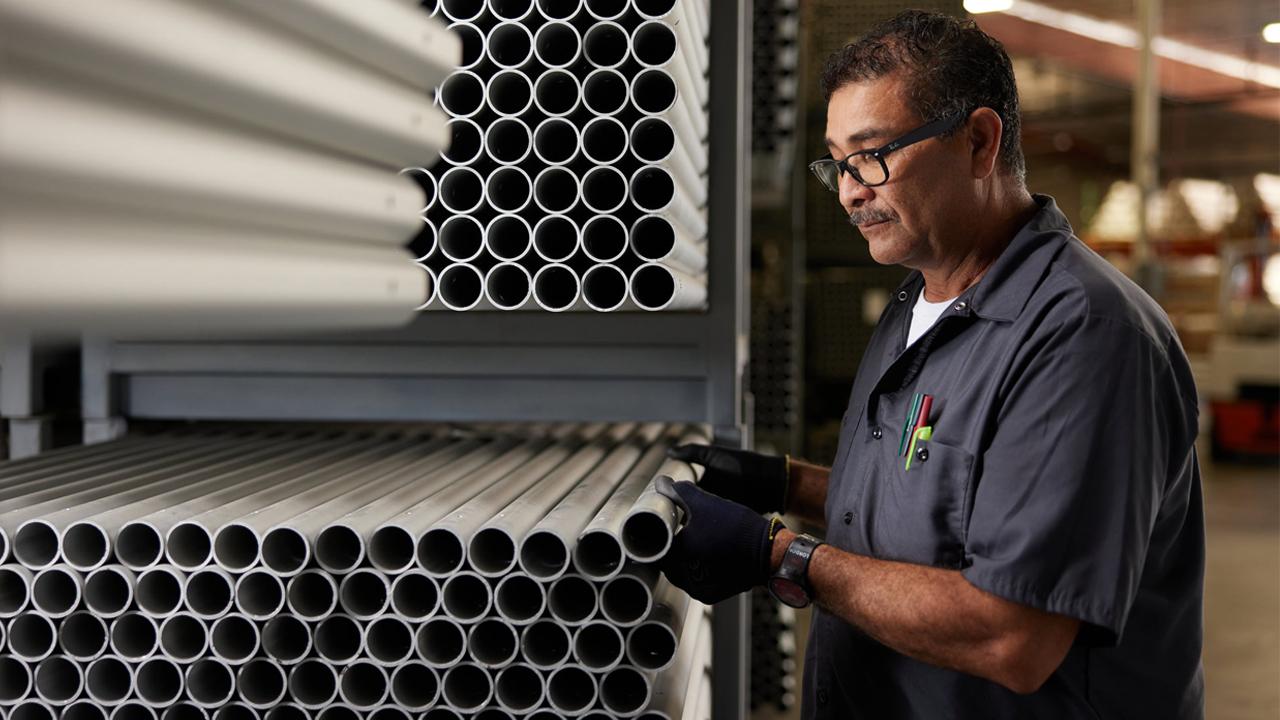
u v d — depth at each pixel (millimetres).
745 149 2516
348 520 1163
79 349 2145
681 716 1177
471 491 1441
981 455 1266
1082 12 12555
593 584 1097
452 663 1136
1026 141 17859
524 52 1375
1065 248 1305
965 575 1168
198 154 447
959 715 1310
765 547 1217
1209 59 14227
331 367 1716
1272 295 10742
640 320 1645
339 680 1162
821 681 1508
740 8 1718
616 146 1416
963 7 4613
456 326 1658
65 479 1580
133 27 391
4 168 331
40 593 1164
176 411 1826
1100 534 1128
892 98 1295
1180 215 17688
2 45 341
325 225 589
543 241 1406
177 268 433
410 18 680
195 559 1186
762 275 4555
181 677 1179
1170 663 1360
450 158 1393
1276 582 5355
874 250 1408
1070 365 1170
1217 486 8344
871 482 1433
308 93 540
